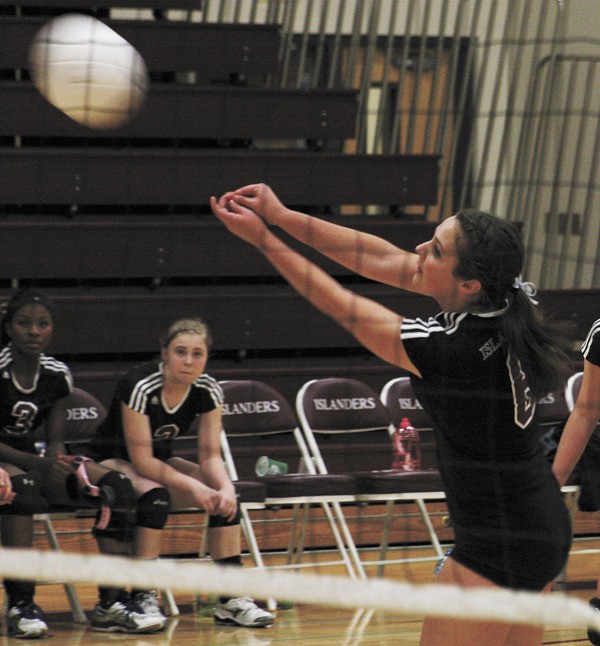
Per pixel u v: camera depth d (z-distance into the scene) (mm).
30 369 11945
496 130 21656
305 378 16781
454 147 19922
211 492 11578
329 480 12906
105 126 9562
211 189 18469
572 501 13969
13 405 11859
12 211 18234
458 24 19766
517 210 20797
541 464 6086
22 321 11805
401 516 14273
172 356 11703
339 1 21062
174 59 19531
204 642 11000
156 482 11617
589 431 7754
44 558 4641
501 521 5941
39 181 17688
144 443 11680
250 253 17891
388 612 12508
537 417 6047
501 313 5996
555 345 6020
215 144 19812
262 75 20969
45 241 17125
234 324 17188
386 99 20781
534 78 20594
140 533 11484
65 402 13094
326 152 20094
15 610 11133
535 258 20953
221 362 17375
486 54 19734
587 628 10195
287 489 12727
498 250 5895
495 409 5859
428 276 6078
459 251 5934
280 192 18797
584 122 20844
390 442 16875
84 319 16625
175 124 18891
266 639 11117
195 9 20562
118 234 17391
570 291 18531
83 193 17906
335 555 15117
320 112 19547
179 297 16953
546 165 21047
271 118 19344
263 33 19938
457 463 6035
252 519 15227
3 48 18625
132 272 17500
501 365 5859
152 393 11727
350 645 10867
